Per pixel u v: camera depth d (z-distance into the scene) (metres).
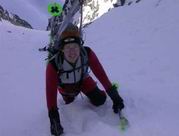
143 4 6.78
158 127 1.66
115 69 3.26
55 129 1.66
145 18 5.68
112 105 1.87
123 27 5.92
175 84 2.35
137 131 1.64
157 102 1.95
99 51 4.59
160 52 3.50
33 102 2.61
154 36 4.36
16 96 2.97
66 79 1.74
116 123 1.73
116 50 4.29
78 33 1.63
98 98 1.84
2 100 2.88
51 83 1.65
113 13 7.65
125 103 1.89
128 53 3.90
